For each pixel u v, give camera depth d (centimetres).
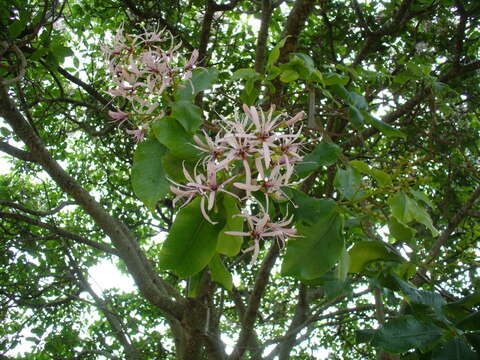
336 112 289
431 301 190
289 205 185
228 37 698
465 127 572
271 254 484
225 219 171
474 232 530
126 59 198
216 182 160
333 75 226
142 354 755
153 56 192
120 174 838
